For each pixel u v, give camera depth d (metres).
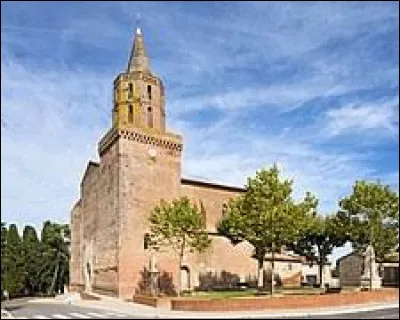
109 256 56.78
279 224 44.19
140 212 56.09
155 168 58.22
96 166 64.94
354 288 54.69
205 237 51.25
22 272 87.12
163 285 55.66
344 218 50.16
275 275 67.62
